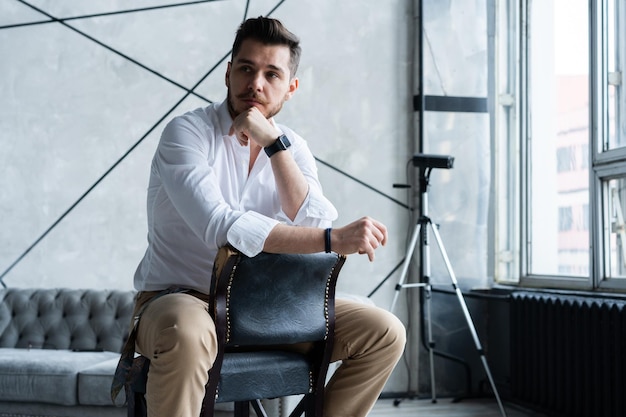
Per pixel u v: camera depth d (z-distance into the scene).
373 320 2.02
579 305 3.72
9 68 4.45
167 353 1.71
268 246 1.81
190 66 4.65
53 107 4.49
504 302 4.68
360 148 4.86
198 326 1.74
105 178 4.53
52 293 4.15
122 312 4.07
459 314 4.83
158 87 4.61
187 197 1.90
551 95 4.48
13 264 4.40
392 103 4.93
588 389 3.65
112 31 4.57
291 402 3.19
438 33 4.85
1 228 4.40
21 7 4.48
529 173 4.70
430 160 4.28
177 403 1.73
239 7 4.73
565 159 4.34
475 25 4.90
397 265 4.86
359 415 2.09
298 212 2.04
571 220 4.29
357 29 4.90
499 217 4.93
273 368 1.90
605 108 4.00
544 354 4.02
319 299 1.93
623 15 3.86
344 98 4.86
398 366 4.81
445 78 4.86
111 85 4.56
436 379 4.81
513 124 4.92
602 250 3.97
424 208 4.42
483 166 4.89
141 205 4.56
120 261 4.52
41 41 4.50
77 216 4.49
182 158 1.97
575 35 4.27
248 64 2.06
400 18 4.98
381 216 4.86
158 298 1.90
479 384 4.76
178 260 2.06
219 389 1.82
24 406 3.46
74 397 3.40
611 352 3.52
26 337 4.03
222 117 2.14
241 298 1.81
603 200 3.98
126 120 4.57
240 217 1.82
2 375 3.41
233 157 2.13
